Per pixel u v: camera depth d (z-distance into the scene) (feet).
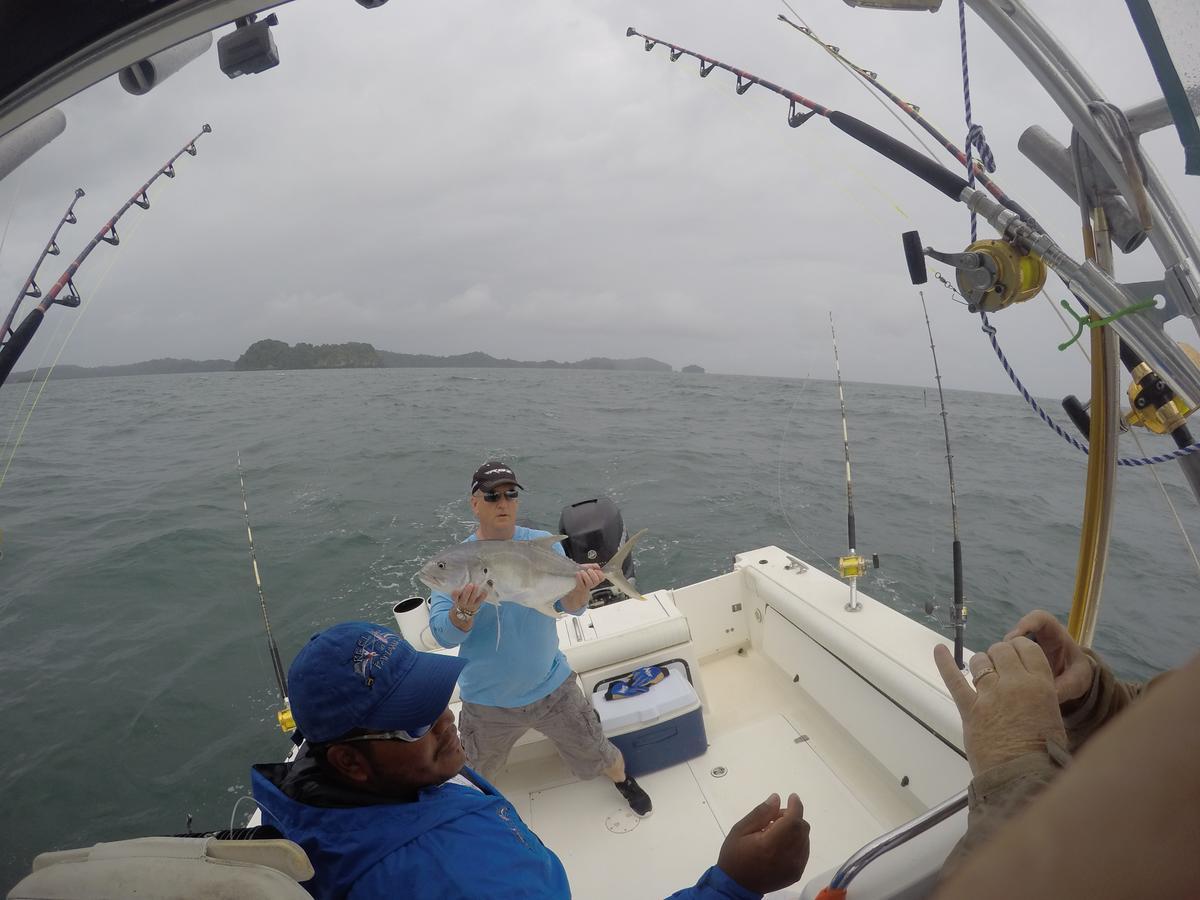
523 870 3.86
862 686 10.59
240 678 20.43
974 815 3.20
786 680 12.81
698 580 24.76
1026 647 3.74
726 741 11.50
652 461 46.55
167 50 3.88
